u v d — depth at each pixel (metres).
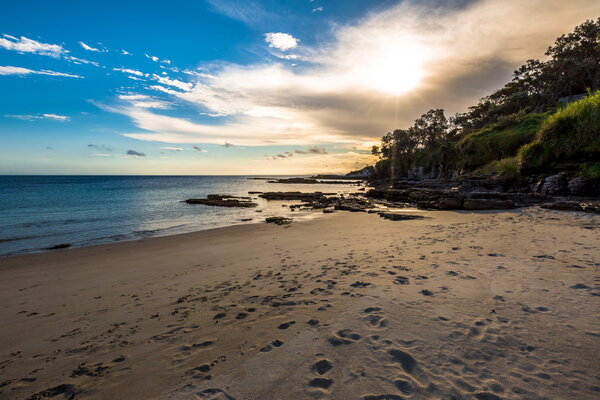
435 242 9.02
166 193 53.88
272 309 4.55
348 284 5.45
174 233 16.06
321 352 3.13
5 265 9.80
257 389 2.61
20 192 51.31
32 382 3.08
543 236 8.70
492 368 2.70
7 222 20.53
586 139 17.47
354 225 15.20
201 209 29.70
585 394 2.29
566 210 14.17
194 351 3.44
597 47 57.84
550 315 3.68
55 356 3.65
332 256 8.23
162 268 8.55
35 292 6.85
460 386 2.48
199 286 6.40
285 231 14.69
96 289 6.79
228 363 3.10
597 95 17.94
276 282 6.12
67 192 52.44
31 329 4.66
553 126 19.30
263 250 10.20
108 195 47.03
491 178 23.59
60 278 8.03
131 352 3.57
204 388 2.68
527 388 2.41
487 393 2.38
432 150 76.12
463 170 44.00
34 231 17.06
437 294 4.60
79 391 2.85
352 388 2.54
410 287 4.99
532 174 20.45
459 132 87.75
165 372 3.05
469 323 3.58
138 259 9.97
